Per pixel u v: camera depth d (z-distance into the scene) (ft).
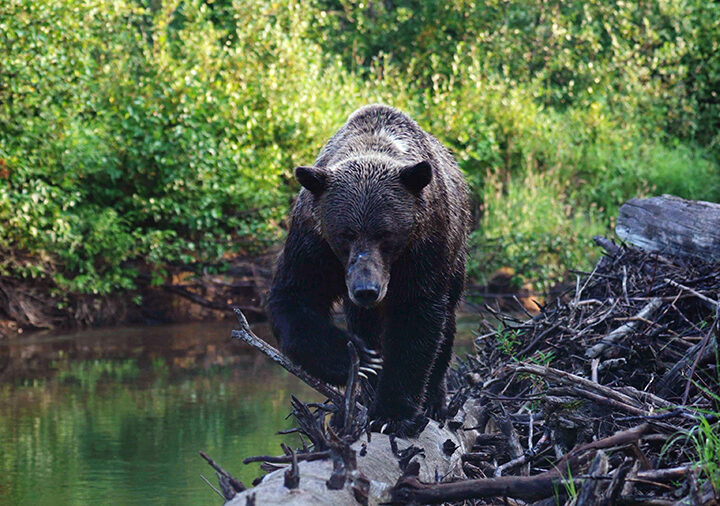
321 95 71.10
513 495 16.37
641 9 95.61
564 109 90.43
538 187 71.20
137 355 48.24
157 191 60.54
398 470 17.95
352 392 18.08
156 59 64.23
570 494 16.06
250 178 63.67
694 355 21.91
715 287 24.86
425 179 19.79
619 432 17.28
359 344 20.12
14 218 53.11
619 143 80.33
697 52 91.91
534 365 20.08
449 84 82.38
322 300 21.16
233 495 15.88
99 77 63.93
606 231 68.44
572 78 91.97
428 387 23.85
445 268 21.39
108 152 58.29
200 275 62.13
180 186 60.64
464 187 26.20
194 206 61.05
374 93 75.00
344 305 24.09
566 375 19.79
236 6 74.38
